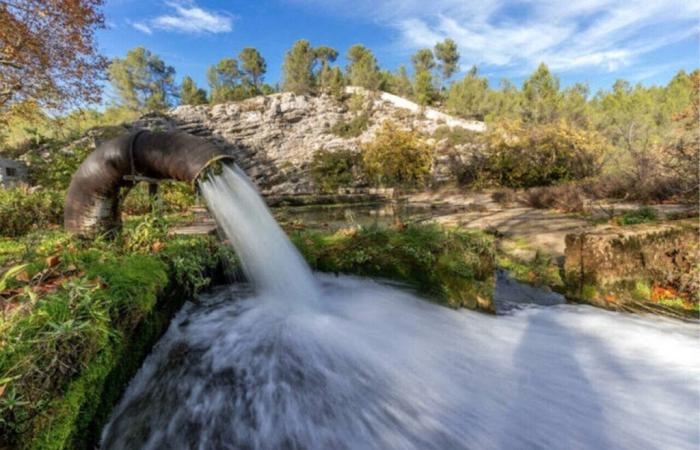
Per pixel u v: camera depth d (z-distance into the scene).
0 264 2.95
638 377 2.73
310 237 4.30
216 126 42.38
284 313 3.13
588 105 33.47
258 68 67.62
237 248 3.34
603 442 2.07
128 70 56.53
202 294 3.31
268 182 32.78
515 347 3.13
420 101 52.75
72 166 8.20
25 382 1.26
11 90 13.52
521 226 7.70
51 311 1.59
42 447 1.25
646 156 11.76
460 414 2.25
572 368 2.84
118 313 1.91
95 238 3.12
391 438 2.04
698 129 10.57
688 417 2.28
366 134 42.88
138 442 1.84
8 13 12.02
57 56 13.88
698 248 4.49
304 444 1.97
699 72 11.87
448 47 67.75
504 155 21.88
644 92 34.31
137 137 3.19
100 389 1.67
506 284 4.94
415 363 2.69
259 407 2.17
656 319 3.82
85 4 13.86
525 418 2.26
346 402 2.25
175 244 3.35
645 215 6.77
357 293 3.63
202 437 1.96
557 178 19.86
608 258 4.30
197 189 3.12
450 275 3.69
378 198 21.28
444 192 22.16
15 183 9.37
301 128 45.56
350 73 68.19
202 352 2.53
